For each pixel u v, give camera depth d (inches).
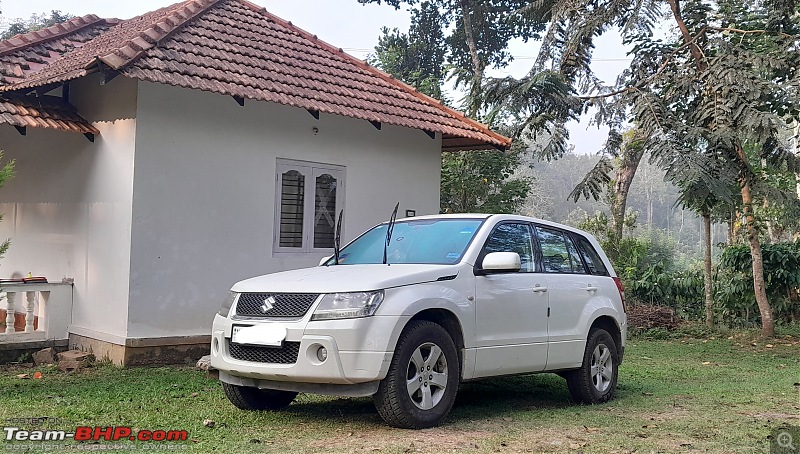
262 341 234.7
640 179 2847.0
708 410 285.3
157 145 375.6
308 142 438.9
